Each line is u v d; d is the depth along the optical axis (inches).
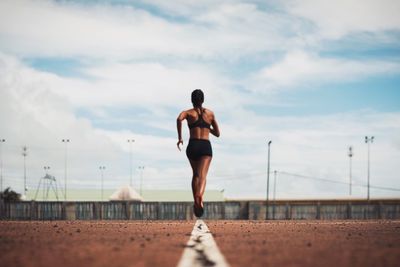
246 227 479.5
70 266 173.9
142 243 263.1
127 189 2135.8
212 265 175.9
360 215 1396.4
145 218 1341.0
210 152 387.9
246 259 192.4
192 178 386.9
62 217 1331.2
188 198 3093.0
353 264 178.4
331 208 1387.8
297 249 230.8
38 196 3009.4
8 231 388.2
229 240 285.1
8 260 190.7
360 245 253.4
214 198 2881.4
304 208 1378.0
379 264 179.0
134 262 184.1
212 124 397.1
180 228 449.1
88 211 1339.8
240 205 1354.6
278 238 301.3
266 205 1359.5
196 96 394.6
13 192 2640.3
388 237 316.5
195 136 387.9
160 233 356.5
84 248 235.6
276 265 175.0
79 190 3159.5
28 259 193.6
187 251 222.5
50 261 187.3
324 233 357.7
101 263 181.2
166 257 199.8
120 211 1342.3
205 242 270.1
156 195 3090.6
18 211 1327.5
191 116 390.0
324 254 209.8
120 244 257.1
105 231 386.6
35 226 511.5
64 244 257.4
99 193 3127.5
